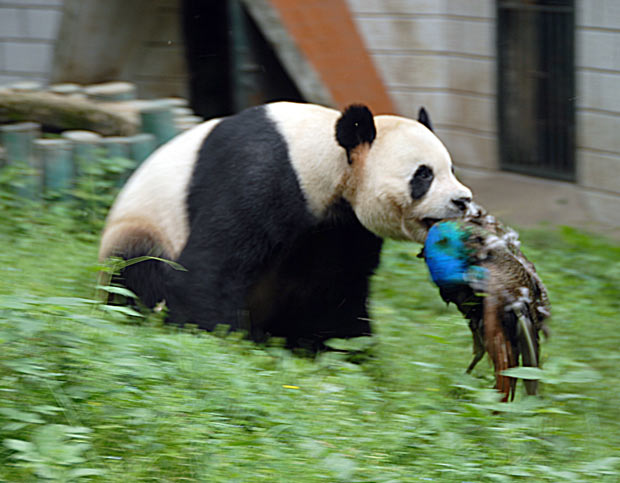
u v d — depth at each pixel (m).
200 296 10.21
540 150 21.97
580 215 20.25
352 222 10.49
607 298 14.53
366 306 11.38
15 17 22.94
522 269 8.73
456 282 8.84
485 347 8.69
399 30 22.98
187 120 18.45
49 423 6.95
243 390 7.98
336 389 8.59
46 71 22.95
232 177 10.16
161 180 10.80
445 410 8.52
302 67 19.55
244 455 6.97
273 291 10.76
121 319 9.77
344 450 7.36
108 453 6.80
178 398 7.54
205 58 22.92
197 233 10.27
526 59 21.72
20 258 12.31
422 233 10.10
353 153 10.02
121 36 21.48
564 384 10.07
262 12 19.45
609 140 19.92
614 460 7.69
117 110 17.53
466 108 22.86
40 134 16.91
